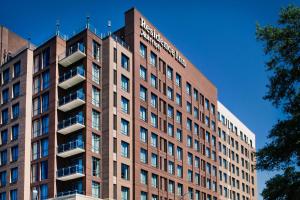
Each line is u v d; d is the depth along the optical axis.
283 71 23.50
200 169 90.00
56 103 67.38
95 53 69.25
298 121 23.05
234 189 114.19
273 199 23.92
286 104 23.67
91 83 66.88
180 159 82.88
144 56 77.12
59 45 70.56
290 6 23.66
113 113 67.31
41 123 68.94
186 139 86.31
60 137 66.38
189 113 89.25
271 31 23.80
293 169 23.72
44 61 72.00
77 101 64.69
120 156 66.62
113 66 69.50
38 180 66.12
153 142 75.50
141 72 75.38
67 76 68.38
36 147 68.44
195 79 94.06
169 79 83.69
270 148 23.88
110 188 63.06
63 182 64.38
